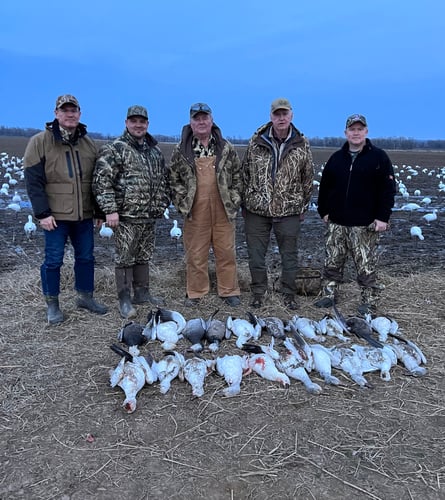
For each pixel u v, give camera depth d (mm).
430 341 5059
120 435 3465
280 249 5949
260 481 3023
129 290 5770
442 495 2924
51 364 4500
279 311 5953
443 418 3701
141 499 2879
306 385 4070
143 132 5410
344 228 5723
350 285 6918
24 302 6094
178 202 5852
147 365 4160
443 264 8578
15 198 16641
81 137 5297
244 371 4273
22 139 88812
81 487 2969
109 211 5258
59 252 5328
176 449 3312
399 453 3293
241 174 5926
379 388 4125
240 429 3537
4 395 3957
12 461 3191
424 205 18453
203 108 5422
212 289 6613
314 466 3158
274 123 5461
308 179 5781
